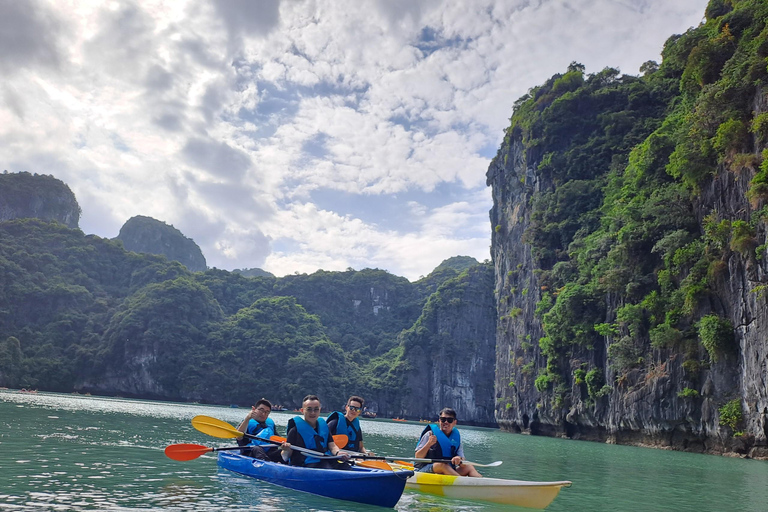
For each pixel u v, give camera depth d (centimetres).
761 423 2944
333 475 1001
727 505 1208
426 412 13338
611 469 1964
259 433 1284
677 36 5794
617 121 5847
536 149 6856
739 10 3806
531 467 1934
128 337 11388
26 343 11075
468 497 1044
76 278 12900
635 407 3975
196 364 11588
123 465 1265
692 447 3609
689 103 4209
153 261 14375
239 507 877
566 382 5209
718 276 3359
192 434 2362
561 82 6788
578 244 5366
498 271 8544
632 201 4353
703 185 3650
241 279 15862
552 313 5025
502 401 7606
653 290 3944
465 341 13550
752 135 3192
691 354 3531
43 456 1327
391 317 16750
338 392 12506
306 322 13812
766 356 2919
